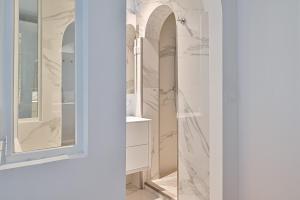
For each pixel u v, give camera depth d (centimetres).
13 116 100
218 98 188
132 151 260
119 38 118
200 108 204
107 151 114
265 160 182
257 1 185
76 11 111
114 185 116
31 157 102
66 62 112
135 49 296
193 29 209
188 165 219
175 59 326
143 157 268
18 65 102
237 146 197
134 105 297
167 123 322
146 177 295
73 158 105
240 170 196
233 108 194
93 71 110
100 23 112
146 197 265
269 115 179
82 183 107
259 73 184
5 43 98
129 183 304
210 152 195
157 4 263
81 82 111
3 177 90
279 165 174
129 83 299
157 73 301
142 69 289
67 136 111
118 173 117
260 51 183
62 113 112
